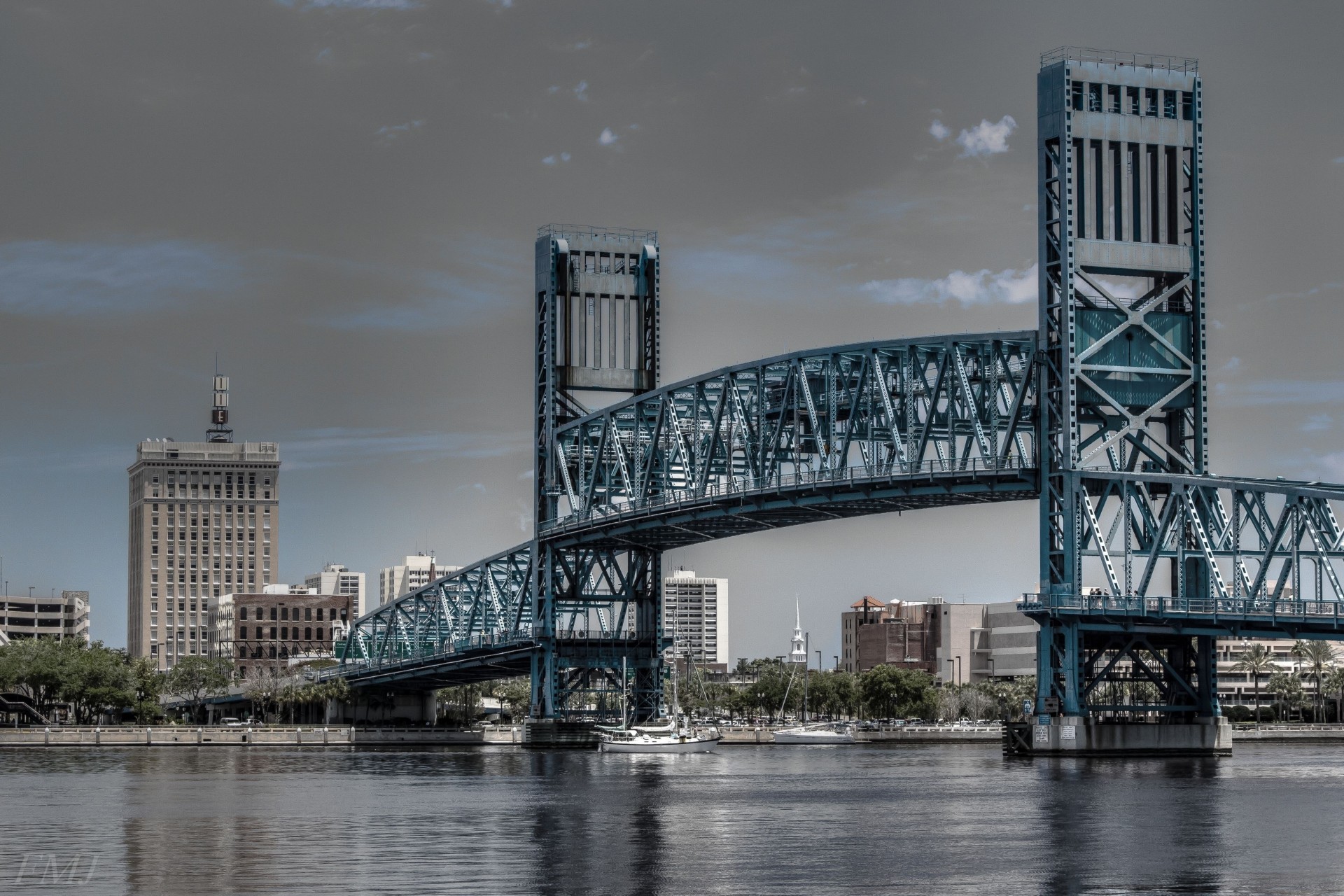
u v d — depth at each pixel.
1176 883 97.88
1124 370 174.50
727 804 148.00
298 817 139.25
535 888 97.56
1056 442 174.25
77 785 182.38
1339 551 158.38
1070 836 118.12
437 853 113.19
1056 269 175.38
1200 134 178.00
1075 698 173.38
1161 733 178.25
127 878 102.25
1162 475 169.75
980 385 184.00
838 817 134.38
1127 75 176.62
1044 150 176.00
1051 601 172.25
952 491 182.12
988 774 181.38
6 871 105.81
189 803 154.88
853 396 192.25
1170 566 178.00
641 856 110.69
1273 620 162.62
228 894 96.12
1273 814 130.50
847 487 191.25
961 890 95.94
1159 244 177.25
